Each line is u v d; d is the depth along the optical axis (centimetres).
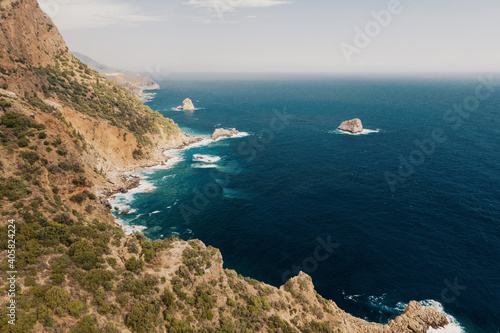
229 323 3488
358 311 4750
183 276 3791
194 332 3278
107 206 7612
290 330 3697
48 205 4044
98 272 3319
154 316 3222
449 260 5828
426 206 7894
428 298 4956
